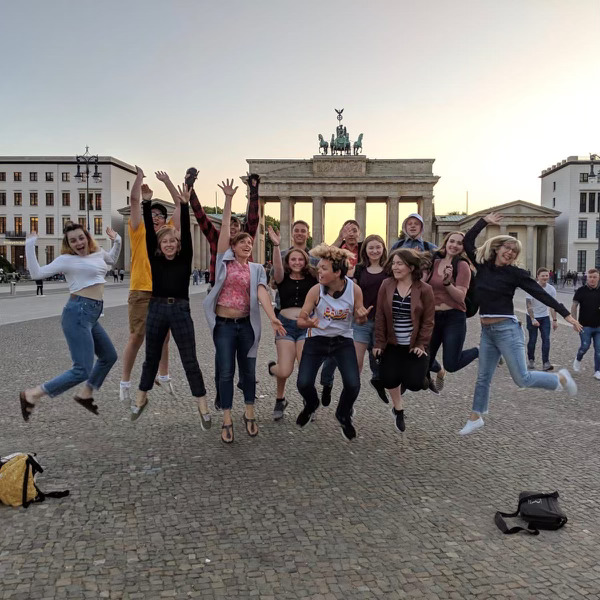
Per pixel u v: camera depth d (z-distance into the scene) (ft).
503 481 19.15
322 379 26.50
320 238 239.71
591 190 287.28
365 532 15.34
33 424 24.93
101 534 14.99
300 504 17.07
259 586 12.72
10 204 314.14
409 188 235.40
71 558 13.75
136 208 24.56
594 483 19.02
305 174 239.71
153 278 22.63
